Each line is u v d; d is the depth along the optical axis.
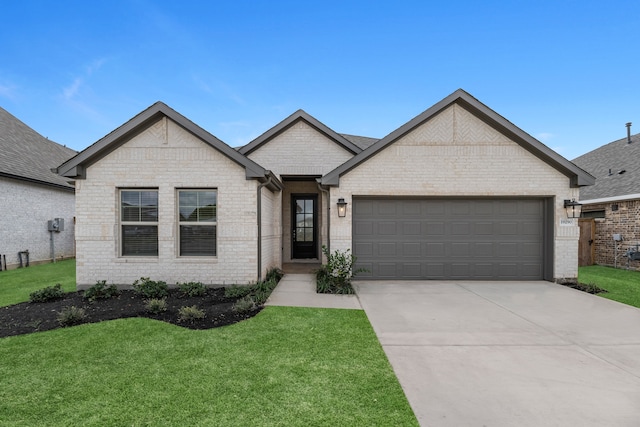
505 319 5.50
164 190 7.91
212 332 4.82
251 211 7.92
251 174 7.79
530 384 3.37
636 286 8.27
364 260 8.94
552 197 8.62
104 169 7.88
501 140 8.61
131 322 5.27
